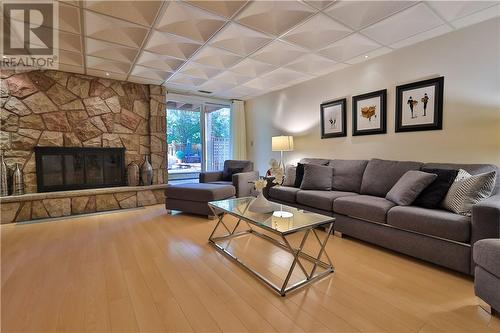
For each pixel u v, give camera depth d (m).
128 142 4.39
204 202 3.54
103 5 2.14
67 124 3.84
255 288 1.76
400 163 2.81
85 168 3.99
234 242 2.64
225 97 5.48
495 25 2.31
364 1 2.13
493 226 1.67
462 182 2.07
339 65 3.57
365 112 3.40
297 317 1.45
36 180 3.62
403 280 1.85
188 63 3.49
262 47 3.01
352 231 2.64
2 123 3.39
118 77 4.09
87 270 2.01
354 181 3.21
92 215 3.73
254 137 5.55
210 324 1.39
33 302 1.58
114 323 1.40
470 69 2.47
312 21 2.44
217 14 2.30
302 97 4.39
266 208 2.29
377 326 1.37
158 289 1.74
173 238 2.76
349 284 1.80
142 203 4.33
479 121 2.43
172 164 5.20
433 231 1.97
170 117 5.14
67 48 2.95
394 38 2.76
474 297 1.62
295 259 1.77
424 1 2.12
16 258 2.24
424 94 2.80
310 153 4.28
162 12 2.25
